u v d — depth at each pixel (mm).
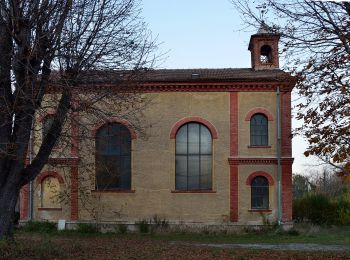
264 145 30141
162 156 30328
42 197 30344
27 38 16062
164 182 30188
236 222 29594
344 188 43156
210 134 30516
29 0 16047
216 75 31656
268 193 29828
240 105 30453
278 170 29812
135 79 18703
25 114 16562
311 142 12930
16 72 16000
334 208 33938
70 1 16547
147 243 22484
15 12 15812
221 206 29844
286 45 13570
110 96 18109
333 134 12633
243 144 30172
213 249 19516
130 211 30062
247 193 29812
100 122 19438
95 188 29906
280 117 30219
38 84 16453
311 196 35094
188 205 29984
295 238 26609
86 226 29359
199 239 26031
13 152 16875
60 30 16562
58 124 17625
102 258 15898
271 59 33312
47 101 18078
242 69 34375
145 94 30578
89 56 17125
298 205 34375
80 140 19031
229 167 30031
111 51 17594
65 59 16828
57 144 19125
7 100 16047
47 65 16641
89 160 27953
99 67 17484
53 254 16078
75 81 16906
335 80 12898
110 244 21359
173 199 30047
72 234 27984
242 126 30312
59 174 30047
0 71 16344
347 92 12367
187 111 30547
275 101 30422
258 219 29609
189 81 30391
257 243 23875
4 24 16156
